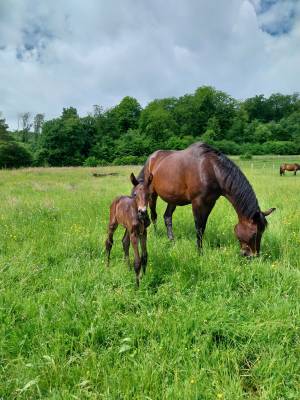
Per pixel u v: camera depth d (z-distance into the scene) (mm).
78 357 2775
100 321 3236
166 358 2715
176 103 104062
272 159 55562
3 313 3395
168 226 6457
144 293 3947
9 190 13383
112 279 4258
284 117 111938
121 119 99375
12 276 4305
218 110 96562
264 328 3080
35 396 2436
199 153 5621
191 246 5395
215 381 2434
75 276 4273
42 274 4461
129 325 3203
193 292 3906
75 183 17156
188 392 2316
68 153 71312
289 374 2582
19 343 2943
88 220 7309
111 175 24672
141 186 4238
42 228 6652
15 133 103375
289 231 6164
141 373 2516
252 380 2615
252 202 4891
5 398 2404
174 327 3061
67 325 3188
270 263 4703
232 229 6406
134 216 4164
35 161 67125
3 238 5910
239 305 3586
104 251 5352
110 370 2598
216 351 2773
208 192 5426
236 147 79312
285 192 12000
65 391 2357
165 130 88938
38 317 3342
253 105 116688
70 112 95188
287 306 3369
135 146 76438
